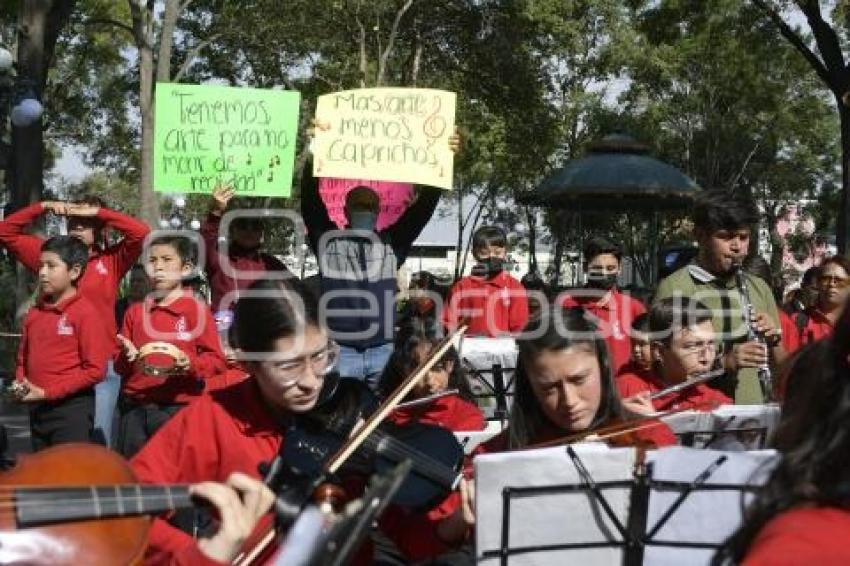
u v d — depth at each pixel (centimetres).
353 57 2862
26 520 248
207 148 734
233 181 736
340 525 198
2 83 1634
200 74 2736
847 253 2259
